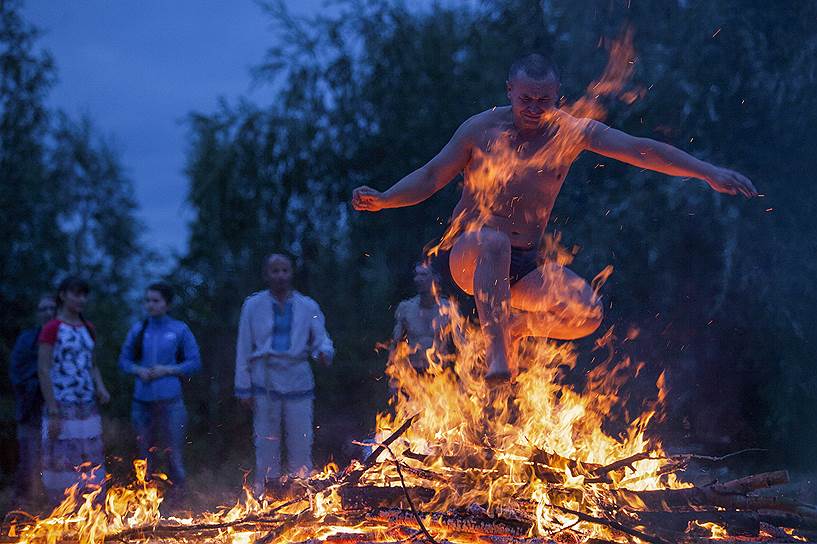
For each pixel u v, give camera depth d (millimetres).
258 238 16516
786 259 11523
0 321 17031
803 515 4223
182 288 16500
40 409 7672
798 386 11742
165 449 7945
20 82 18172
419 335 8070
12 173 17906
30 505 7496
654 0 12359
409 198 4348
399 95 16281
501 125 4332
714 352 12109
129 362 8047
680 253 11867
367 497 4156
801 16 11547
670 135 12023
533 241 4383
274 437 7402
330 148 16438
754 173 11609
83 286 7359
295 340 7430
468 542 3996
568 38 12969
